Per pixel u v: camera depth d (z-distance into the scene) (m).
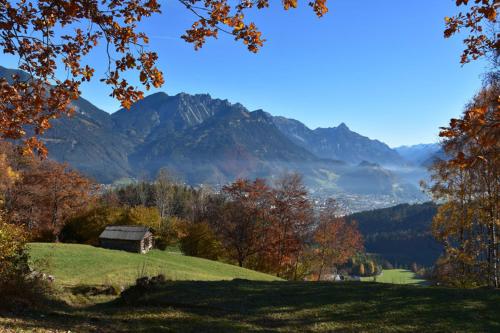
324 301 15.72
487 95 18.08
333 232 55.47
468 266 26.48
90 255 37.44
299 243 54.53
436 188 26.11
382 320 13.47
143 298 16.56
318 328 12.80
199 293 17.06
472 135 6.60
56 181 57.75
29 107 7.63
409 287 17.97
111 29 7.09
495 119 6.57
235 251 58.25
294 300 16.02
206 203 86.50
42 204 57.19
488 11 6.20
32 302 14.02
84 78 7.94
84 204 61.81
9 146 46.28
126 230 48.16
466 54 8.49
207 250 57.03
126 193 105.56
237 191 57.91
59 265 32.19
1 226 15.66
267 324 13.20
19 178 50.50
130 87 7.51
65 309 14.55
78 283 23.73
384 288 17.73
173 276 32.28
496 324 12.98
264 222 56.19
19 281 14.46
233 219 56.62
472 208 24.23
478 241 26.08
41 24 7.16
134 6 6.96
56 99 7.77
